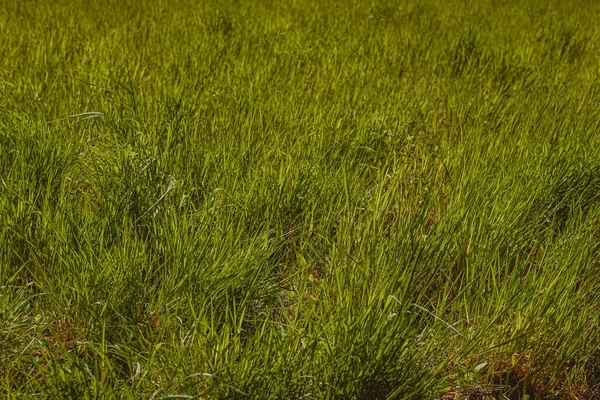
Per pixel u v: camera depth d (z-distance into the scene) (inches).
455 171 158.6
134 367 102.0
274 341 100.8
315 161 153.9
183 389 93.2
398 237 125.6
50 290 114.3
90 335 106.6
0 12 327.6
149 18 322.0
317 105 189.3
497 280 130.2
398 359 98.7
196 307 111.0
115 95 181.8
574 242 126.6
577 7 424.8
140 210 135.0
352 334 97.8
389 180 164.6
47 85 198.5
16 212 127.4
